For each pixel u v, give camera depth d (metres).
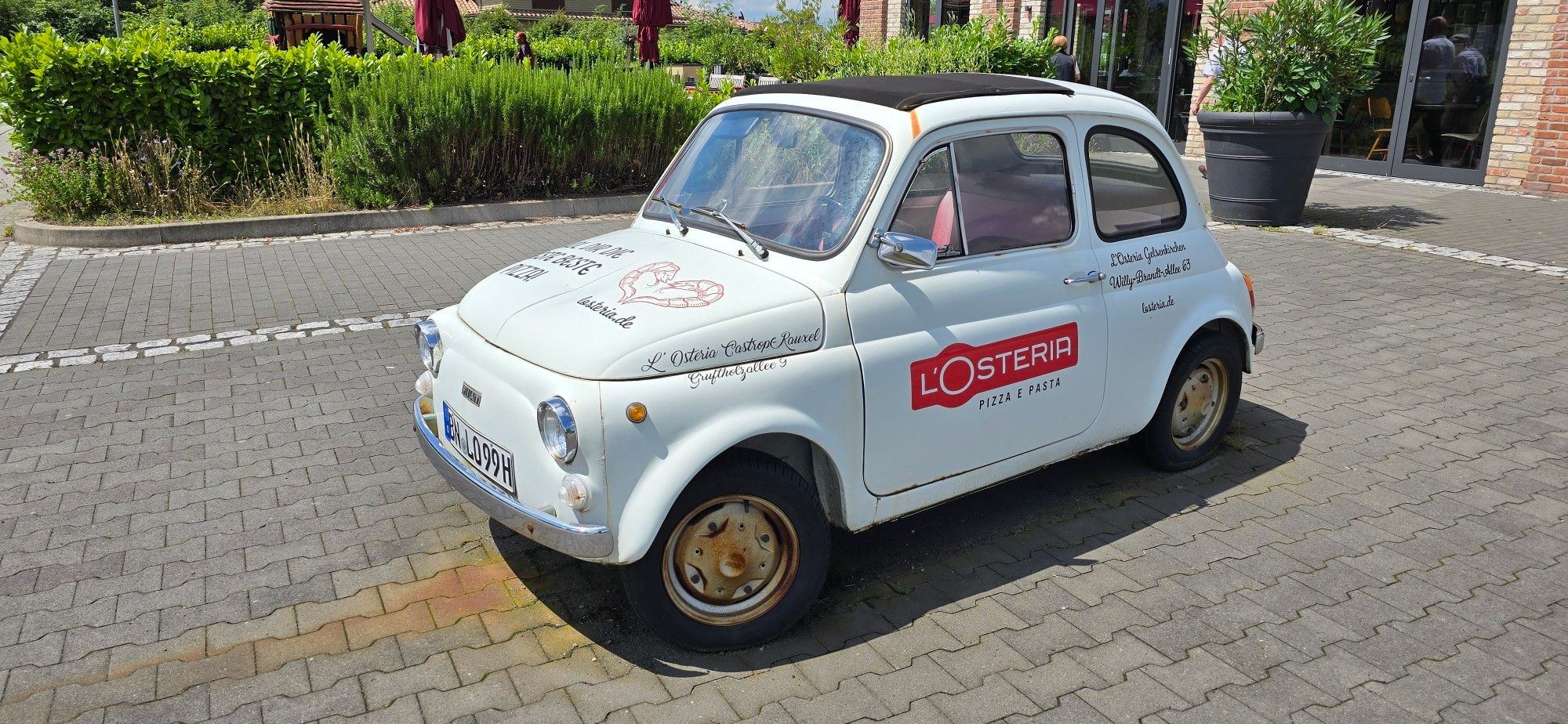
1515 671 3.44
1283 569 4.12
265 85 10.96
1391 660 3.50
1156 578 4.05
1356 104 14.05
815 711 3.26
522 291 3.79
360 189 11.05
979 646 3.62
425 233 10.62
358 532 4.41
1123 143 4.44
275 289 8.30
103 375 6.32
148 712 3.24
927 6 20.36
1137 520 4.56
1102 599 3.91
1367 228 10.46
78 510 4.57
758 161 4.09
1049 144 4.16
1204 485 4.91
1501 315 7.55
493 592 3.95
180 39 12.41
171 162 10.55
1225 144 10.45
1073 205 4.23
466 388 3.66
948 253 3.88
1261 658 3.52
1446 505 4.66
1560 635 3.65
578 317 3.46
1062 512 4.66
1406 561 4.17
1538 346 6.88
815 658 3.56
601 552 3.23
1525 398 5.96
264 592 3.94
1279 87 10.15
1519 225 10.59
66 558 4.17
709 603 3.54
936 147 3.79
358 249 9.82
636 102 12.10
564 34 42.00
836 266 3.61
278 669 3.46
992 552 4.30
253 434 5.43
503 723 3.19
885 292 3.67
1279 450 5.30
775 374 3.42
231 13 46.81
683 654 3.58
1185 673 3.44
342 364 6.54
